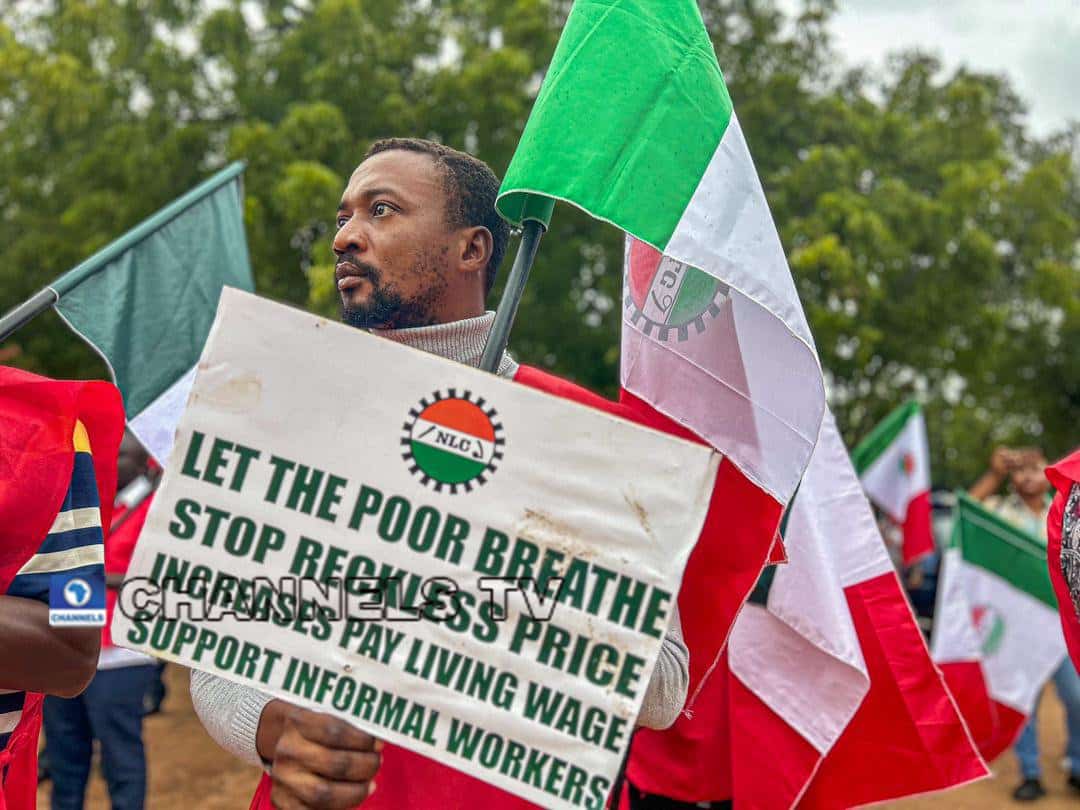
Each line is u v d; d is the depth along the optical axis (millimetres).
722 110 1899
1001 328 11977
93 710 4598
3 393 1691
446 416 1538
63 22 11086
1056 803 6582
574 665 1503
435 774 1818
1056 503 2471
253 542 1518
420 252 1962
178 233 3545
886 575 3330
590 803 1475
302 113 9727
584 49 1884
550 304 10789
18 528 1625
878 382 11594
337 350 1544
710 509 2109
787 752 3162
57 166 11344
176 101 11031
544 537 1521
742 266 1829
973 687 5484
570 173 1822
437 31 11188
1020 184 11914
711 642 2107
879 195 10688
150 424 3400
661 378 2148
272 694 1492
